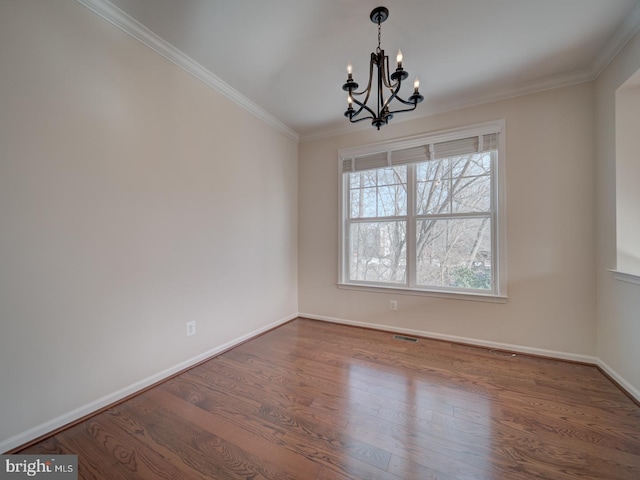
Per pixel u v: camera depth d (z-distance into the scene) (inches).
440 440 56.9
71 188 62.3
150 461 51.6
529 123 100.0
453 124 112.8
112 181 69.9
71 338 62.4
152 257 79.4
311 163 146.9
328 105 117.2
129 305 73.7
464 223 113.3
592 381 80.8
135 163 75.0
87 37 64.8
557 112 96.0
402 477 47.9
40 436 57.3
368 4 66.3
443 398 72.2
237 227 109.9
